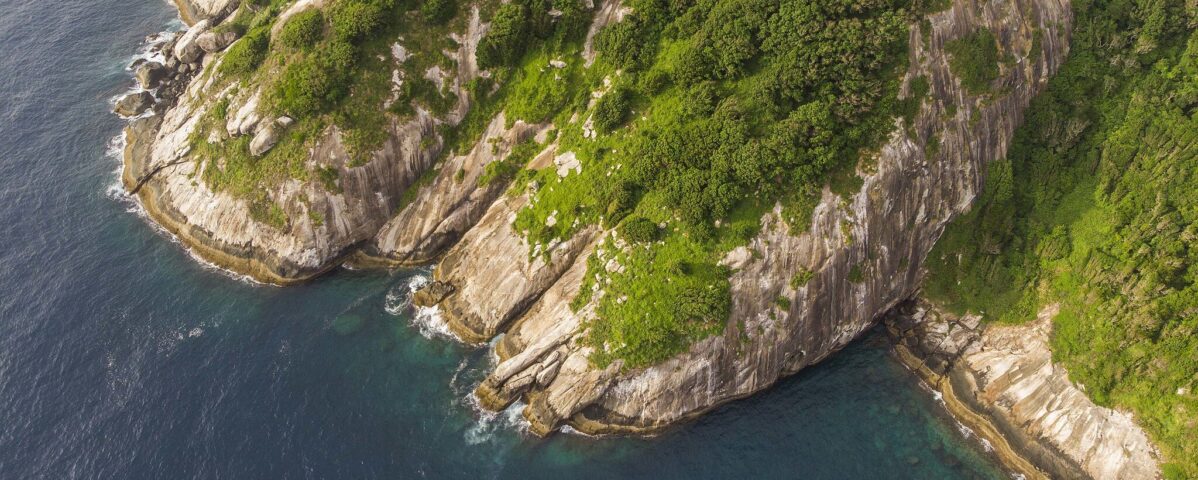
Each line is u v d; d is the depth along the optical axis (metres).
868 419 62.31
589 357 61.56
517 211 71.12
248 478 56.22
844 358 67.06
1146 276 59.44
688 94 66.75
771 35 63.59
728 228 62.31
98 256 74.25
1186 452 54.31
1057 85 68.50
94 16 107.31
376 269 75.12
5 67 96.00
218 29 88.31
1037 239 66.31
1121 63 68.75
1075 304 62.47
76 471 56.31
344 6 75.62
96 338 66.19
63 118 89.31
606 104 70.06
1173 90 66.19
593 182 68.31
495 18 75.38
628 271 63.03
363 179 73.50
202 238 75.88
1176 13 68.38
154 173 81.00
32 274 71.62
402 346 67.50
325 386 63.47
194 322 68.56
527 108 74.94
